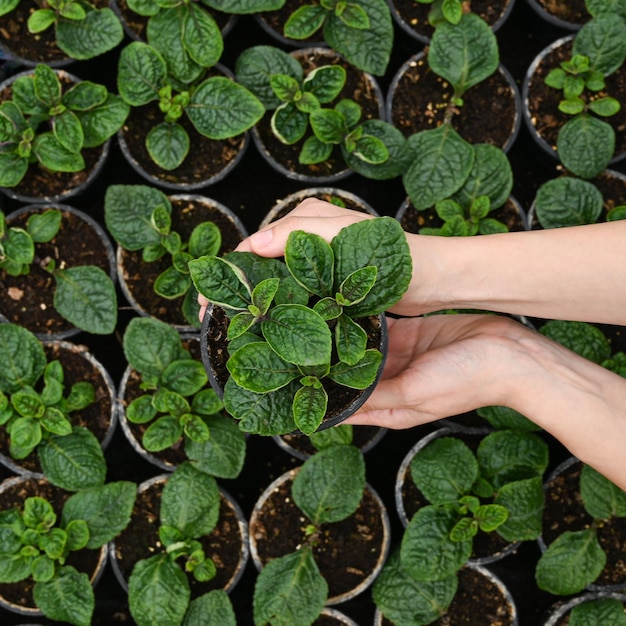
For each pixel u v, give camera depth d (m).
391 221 0.81
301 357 0.79
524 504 0.98
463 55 1.01
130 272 1.01
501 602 1.00
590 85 1.01
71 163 1.00
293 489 0.99
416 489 1.01
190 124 1.02
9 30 1.02
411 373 0.91
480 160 1.01
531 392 0.91
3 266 1.00
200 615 0.99
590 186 1.01
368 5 1.01
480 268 0.88
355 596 1.03
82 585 0.99
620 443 0.90
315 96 1.00
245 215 1.06
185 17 1.00
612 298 0.87
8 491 1.01
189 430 0.98
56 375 1.00
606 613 1.00
